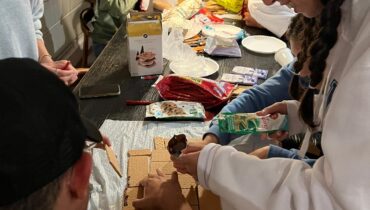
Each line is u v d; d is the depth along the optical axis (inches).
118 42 67.5
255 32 73.9
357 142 23.2
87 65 117.1
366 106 23.1
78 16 129.6
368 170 22.9
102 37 99.6
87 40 115.3
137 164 40.5
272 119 41.4
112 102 51.0
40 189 17.7
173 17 73.7
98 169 39.2
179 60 60.0
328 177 25.0
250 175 29.5
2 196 16.9
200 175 32.6
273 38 69.2
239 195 29.4
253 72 58.9
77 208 20.5
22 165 17.1
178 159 36.1
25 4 45.6
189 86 51.8
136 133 45.6
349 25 26.3
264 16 72.0
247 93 48.3
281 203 27.2
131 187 37.9
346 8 26.5
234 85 55.0
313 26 33.7
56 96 19.2
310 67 30.4
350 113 23.6
